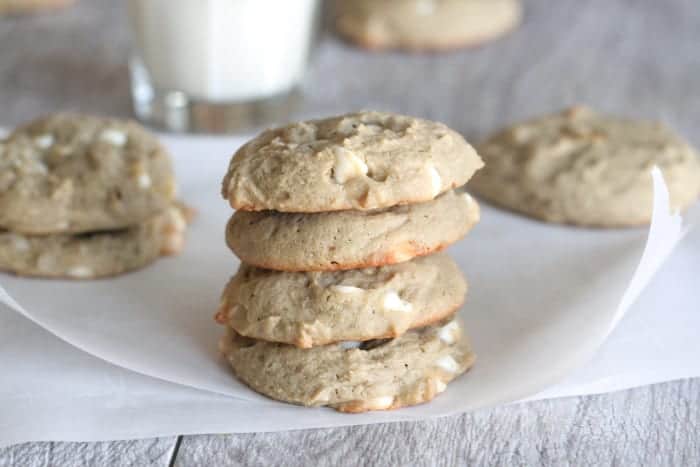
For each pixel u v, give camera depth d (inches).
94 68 30.4
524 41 33.4
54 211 21.3
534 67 31.4
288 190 18.0
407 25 31.9
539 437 18.2
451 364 18.9
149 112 26.7
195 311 20.6
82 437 18.0
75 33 33.0
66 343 19.6
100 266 21.4
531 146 24.0
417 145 18.3
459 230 18.7
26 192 21.3
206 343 19.8
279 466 17.7
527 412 18.5
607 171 23.4
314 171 18.0
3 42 32.0
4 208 21.2
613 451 18.0
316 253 18.3
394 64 31.4
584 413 18.6
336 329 18.3
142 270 21.8
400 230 18.3
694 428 18.4
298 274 18.7
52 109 28.0
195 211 23.2
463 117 28.2
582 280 21.3
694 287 20.6
